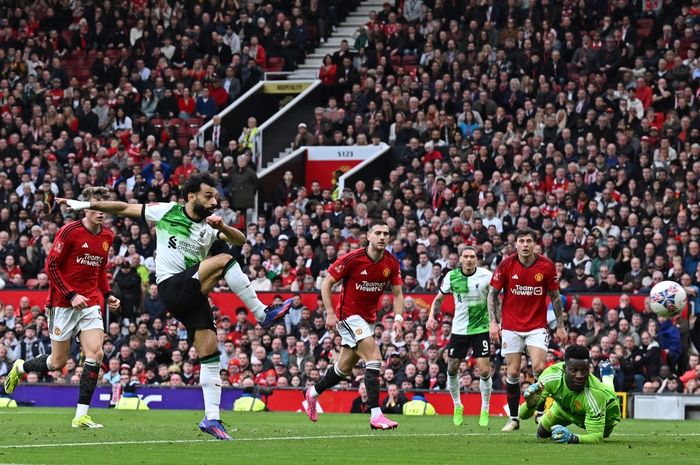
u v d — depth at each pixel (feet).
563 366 86.89
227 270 82.58
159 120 242.78
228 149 231.71
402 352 164.66
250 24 254.88
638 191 187.11
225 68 246.27
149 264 195.31
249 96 243.40
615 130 205.26
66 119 240.32
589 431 84.99
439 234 188.44
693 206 178.91
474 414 155.12
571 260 177.58
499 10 231.09
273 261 191.01
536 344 108.17
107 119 241.76
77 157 232.12
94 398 170.50
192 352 175.01
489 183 197.16
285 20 254.06
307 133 231.09
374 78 233.55
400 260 184.34
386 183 213.87
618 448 80.07
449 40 229.25
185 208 83.71
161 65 249.55
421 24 239.71
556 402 87.25
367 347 101.24
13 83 255.50
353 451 76.43
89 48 262.67
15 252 206.90
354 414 153.07
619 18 225.76
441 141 215.92
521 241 107.34
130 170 223.92
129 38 261.85
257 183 217.15
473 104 216.54
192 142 223.30
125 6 266.16
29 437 87.81
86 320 103.91
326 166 228.02
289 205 207.82
